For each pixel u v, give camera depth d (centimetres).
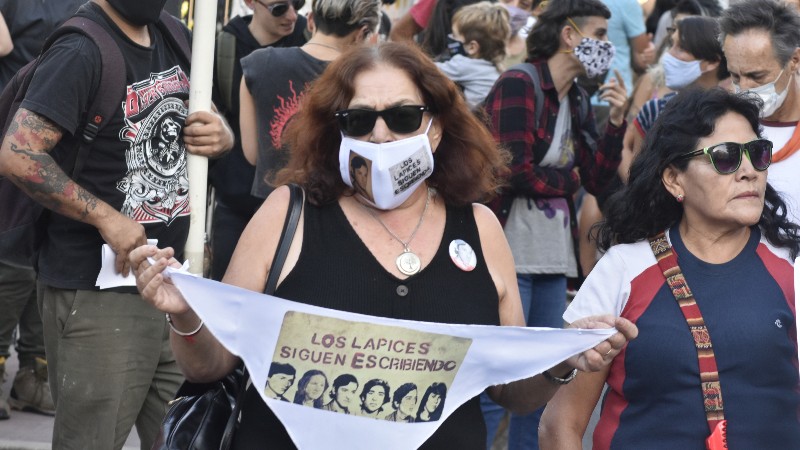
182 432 282
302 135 296
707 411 301
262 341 270
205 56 405
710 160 308
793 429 306
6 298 588
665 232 324
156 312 405
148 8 380
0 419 607
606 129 571
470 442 290
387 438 277
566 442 321
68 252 391
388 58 288
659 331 307
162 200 399
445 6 681
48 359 409
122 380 397
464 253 292
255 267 283
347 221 288
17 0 571
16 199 388
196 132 406
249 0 601
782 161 427
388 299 282
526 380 300
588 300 321
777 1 429
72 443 400
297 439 273
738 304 308
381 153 279
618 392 315
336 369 274
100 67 375
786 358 307
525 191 537
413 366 277
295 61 538
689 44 602
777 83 420
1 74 577
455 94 294
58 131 370
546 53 544
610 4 880
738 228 315
